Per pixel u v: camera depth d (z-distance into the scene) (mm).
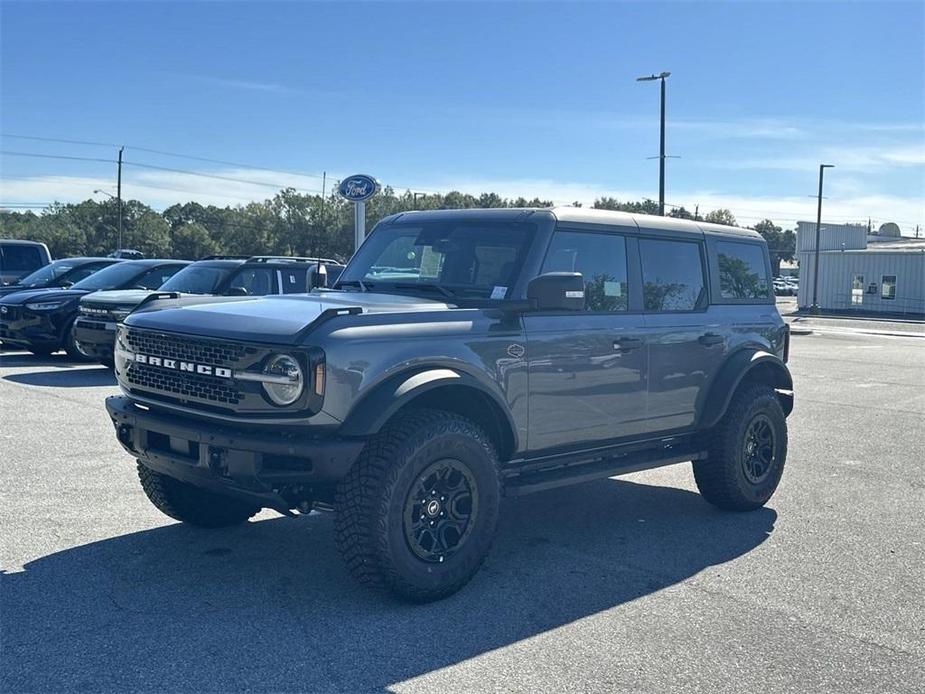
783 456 7039
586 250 5777
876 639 4465
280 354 4391
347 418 4449
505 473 5383
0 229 96812
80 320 12664
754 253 7242
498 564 5512
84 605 4617
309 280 6754
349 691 3775
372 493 4492
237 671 3928
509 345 5145
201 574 5117
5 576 5000
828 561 5703
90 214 91000
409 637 4340
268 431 4496
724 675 4020
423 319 4848
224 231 92375
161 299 5645
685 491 7598
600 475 5750
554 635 4418
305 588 4945
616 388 5809
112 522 6035
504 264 5445
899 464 8828
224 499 5859
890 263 52125
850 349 24688
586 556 5711
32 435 8625
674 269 6434
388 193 80688
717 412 6469
